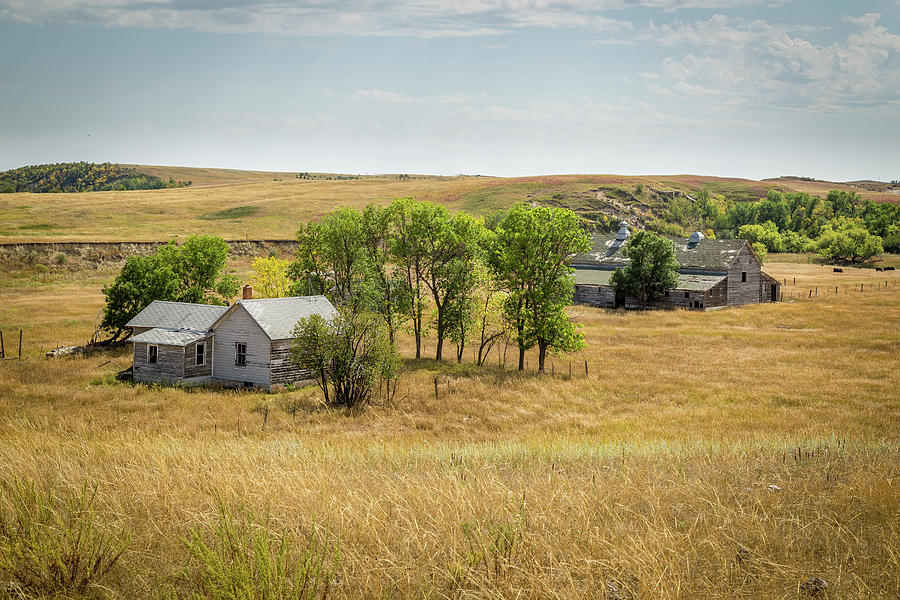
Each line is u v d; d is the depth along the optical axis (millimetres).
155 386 38750
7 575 7023
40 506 8344
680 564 7496
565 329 42625
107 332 52250
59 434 20391
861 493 10781
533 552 7738
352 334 33812
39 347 47531
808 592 7141
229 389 39594
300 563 6848
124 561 7352
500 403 32531
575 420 28625
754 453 16859
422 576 7129
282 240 126938
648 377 38938
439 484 11430
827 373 38719
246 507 8836
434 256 49625
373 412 31047
